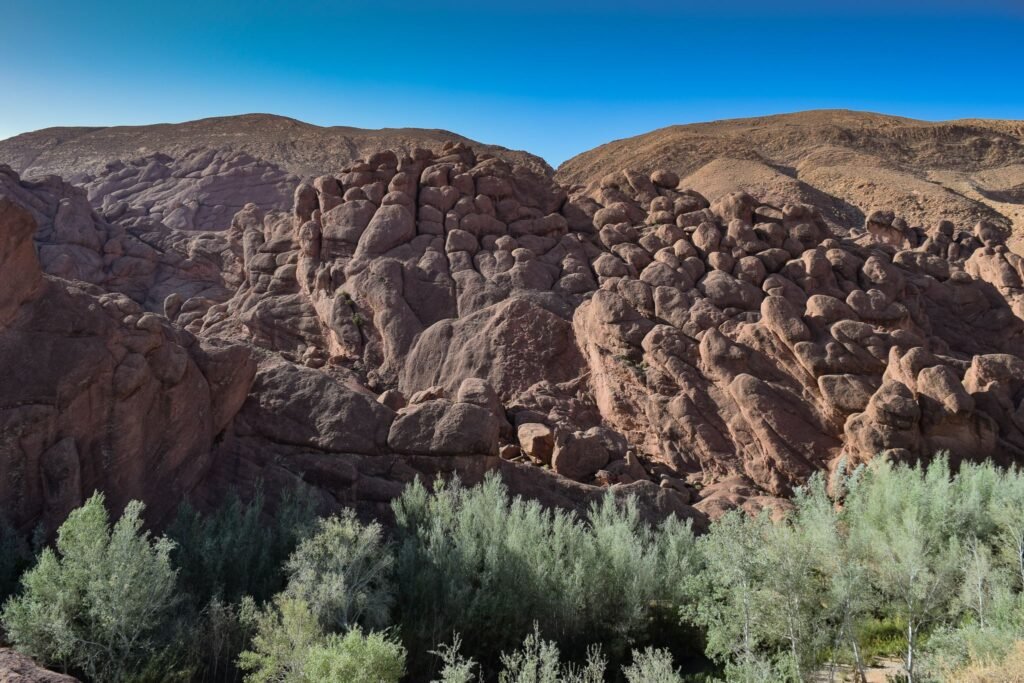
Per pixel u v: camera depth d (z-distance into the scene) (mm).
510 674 10469
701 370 21781
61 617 9734
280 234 31891
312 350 26594
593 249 28172
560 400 23047
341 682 8625
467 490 15711
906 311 22859
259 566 12812
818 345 21172
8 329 13227
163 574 10602
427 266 27172
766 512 12609
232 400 16688
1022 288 30578
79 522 10672
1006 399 20609
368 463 16750
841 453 19812
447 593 12656
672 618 13891
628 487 18094
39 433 12977
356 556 11992
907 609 12289
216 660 10695
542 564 13172
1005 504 14922
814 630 11383
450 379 24297
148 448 14656
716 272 24062
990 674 9281
